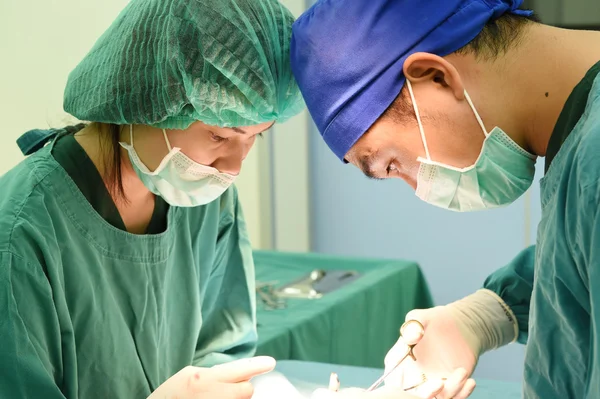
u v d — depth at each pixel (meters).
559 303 1.06
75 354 1.26
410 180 1.25
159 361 1.46
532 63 1.13
